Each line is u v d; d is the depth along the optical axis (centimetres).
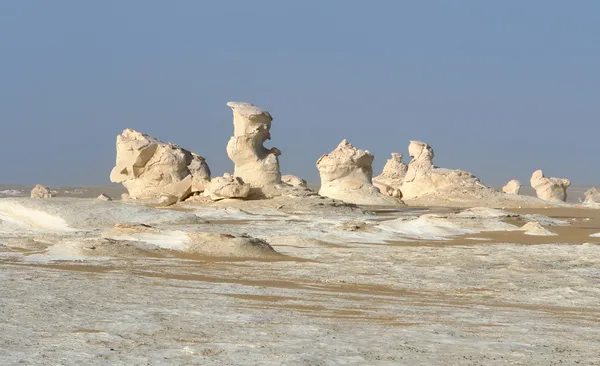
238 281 2388
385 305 1862
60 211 5241
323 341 1247
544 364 1096
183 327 1372
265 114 7581
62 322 1407
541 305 2044
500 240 4556
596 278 2681
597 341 1330
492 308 1900
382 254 3481
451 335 1354
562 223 6225
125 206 5553
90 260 2875
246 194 7294
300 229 4950
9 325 1359
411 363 1078
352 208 7075
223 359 1071
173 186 7769
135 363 1038
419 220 5172
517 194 10281
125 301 1736
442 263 3155
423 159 10169
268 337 1277
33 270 2444
